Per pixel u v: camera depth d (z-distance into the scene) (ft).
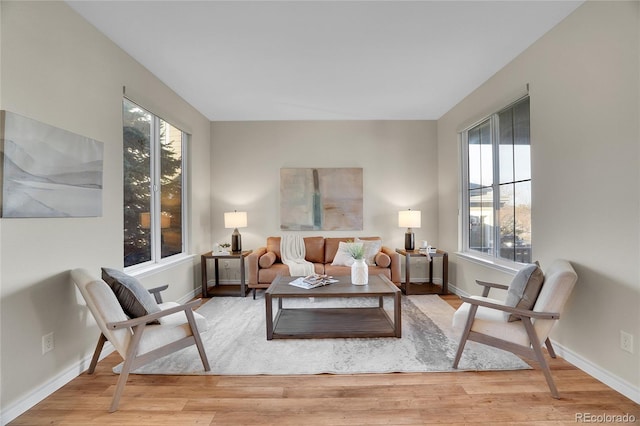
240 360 7.59
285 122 15.52
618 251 6.17
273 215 15.52
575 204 7.17
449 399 6.02
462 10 7.07
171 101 11.50
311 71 10.10
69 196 6.72
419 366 7.24
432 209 15.53
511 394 6.16
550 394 6.15
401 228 15.55
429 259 14.43
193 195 13.44
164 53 8.91
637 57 5.78
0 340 5.37
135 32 7.86
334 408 5.79
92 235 7.50
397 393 6.24
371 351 8.01
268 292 8.90
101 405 5.89
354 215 15.44
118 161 8.48
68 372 6.69
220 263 15.37
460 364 7.30
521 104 9.43
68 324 6.73
